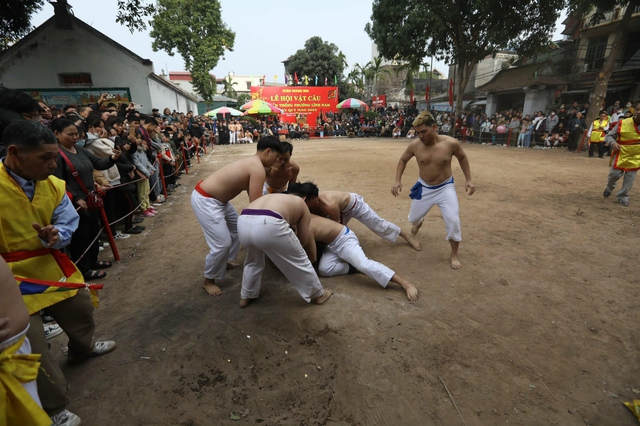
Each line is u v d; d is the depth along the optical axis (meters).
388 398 2.17
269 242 2.70
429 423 2.01
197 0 23.95
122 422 2.04
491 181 8.46
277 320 2.92
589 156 12.67
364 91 40.69
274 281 3.60
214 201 3.18
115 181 4.89
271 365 2.47
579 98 19.84
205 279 3.45
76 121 5.05
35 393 1.47
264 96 30.02
